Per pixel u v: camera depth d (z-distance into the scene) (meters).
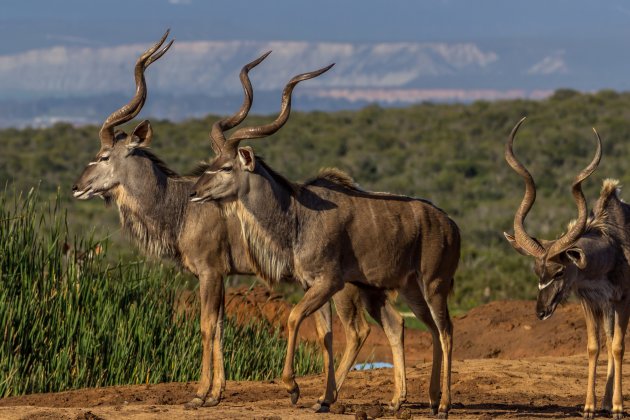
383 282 32.28
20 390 36.28
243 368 42.22
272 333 47.12
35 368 36.94
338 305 33.25
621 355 32.28
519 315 56.75
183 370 39.50
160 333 39.59
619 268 32.47
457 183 163.12
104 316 38.22
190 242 35.44
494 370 42.09
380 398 36.06
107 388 36.56
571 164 171.88
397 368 33.19
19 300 37.06
